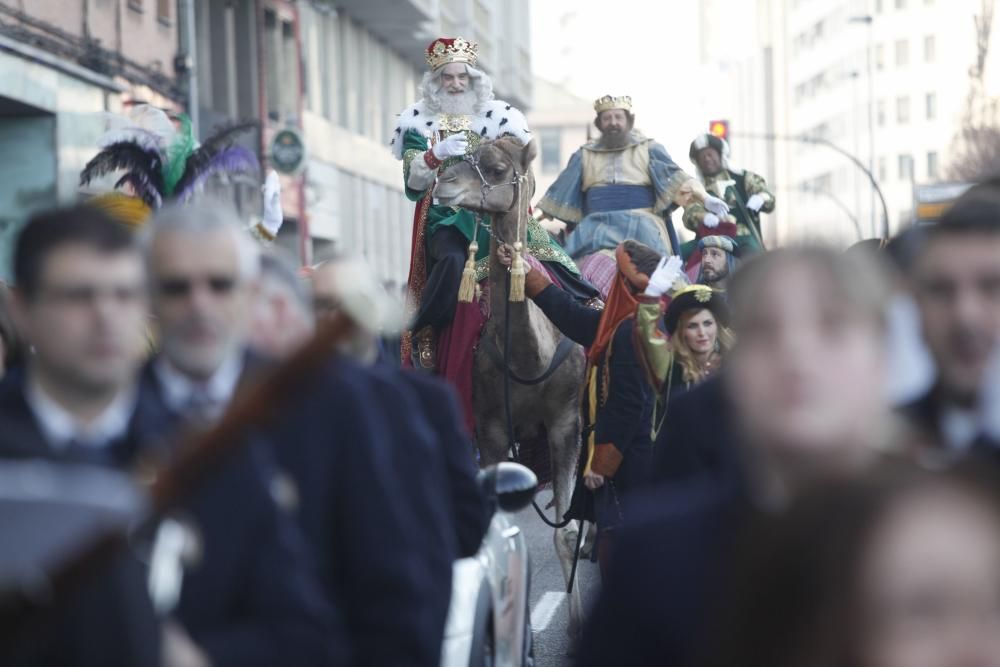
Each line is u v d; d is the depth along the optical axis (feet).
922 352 17.35
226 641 16.19
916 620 8.60
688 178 68.08
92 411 16.94
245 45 184.03
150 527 13.35
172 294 18.02
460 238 53.93
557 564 58.75
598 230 68.13
